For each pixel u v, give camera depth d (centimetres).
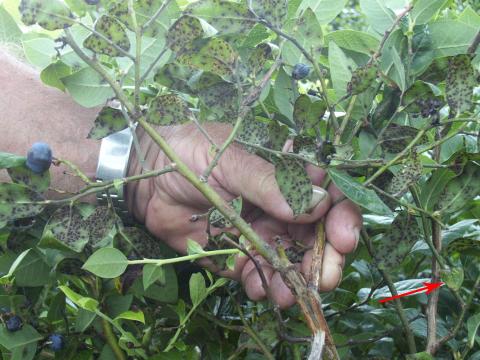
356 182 39
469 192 42
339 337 47
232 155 46
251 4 40
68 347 45
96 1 40
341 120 49
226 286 53
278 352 52
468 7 50
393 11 49
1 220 41
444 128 47
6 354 46
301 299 37
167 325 50
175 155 38
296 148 42
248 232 37
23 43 45
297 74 44
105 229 42
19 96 52
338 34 49
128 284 45
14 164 40
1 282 44
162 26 43
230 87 42
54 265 44
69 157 51
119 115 42
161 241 55
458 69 40
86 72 42
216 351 49
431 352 44
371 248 46
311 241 46
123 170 49
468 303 44
